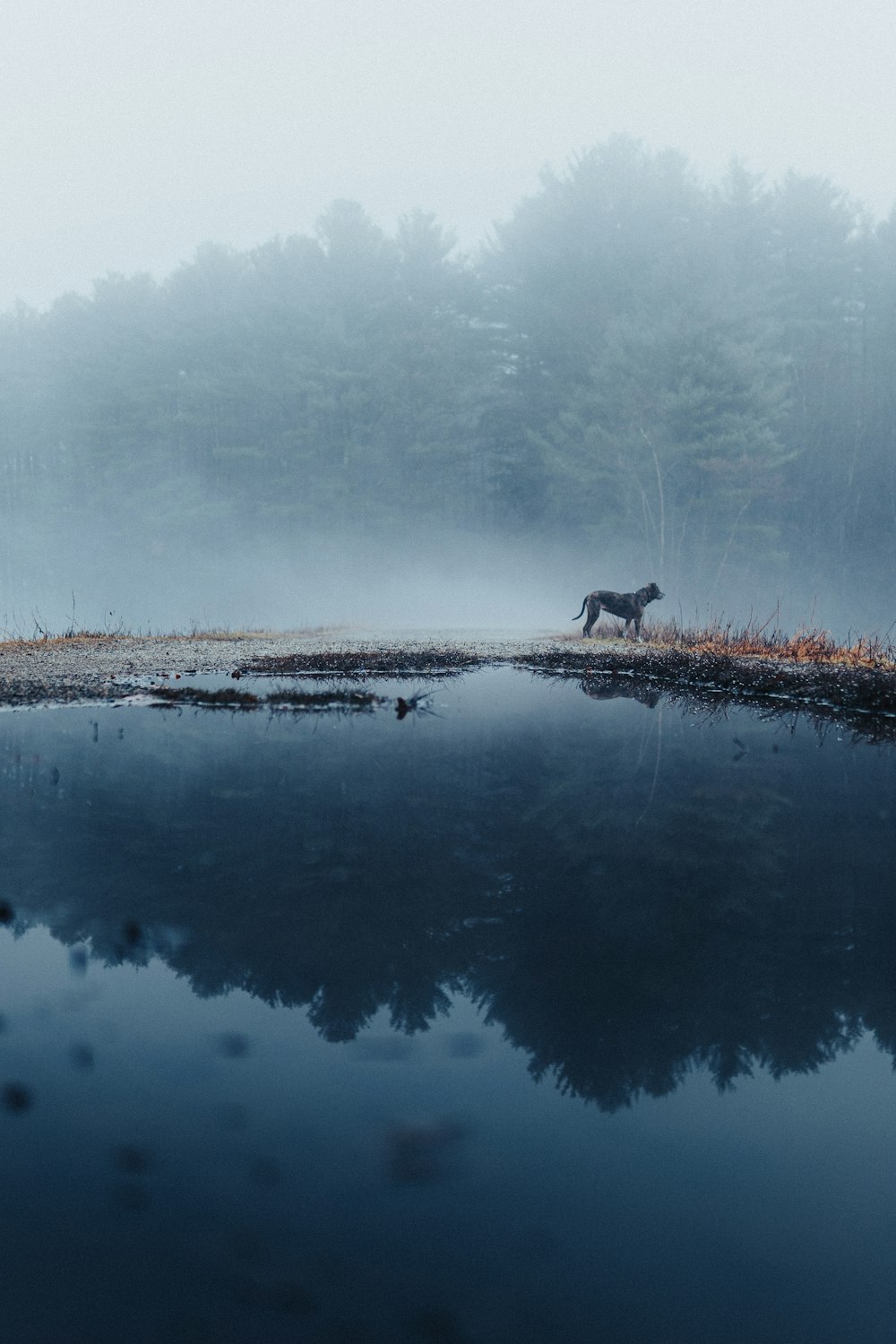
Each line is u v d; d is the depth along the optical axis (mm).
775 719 7113
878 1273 1151
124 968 2166
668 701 8398
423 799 4145
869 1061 1777
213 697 7801
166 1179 1289
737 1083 1670
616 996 2062
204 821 3695
